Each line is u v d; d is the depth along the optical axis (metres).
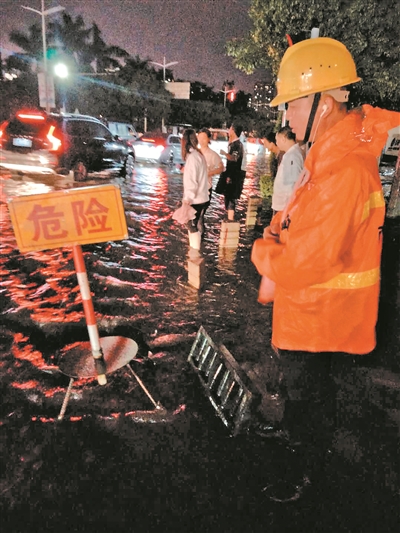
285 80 1.82
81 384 2.89
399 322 4.12
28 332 3.55
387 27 9.69
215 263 5.50
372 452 2.40
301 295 1.80
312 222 1.60
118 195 2.24
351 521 1.99
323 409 2.14
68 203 2.22
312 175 1.70
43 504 2.00
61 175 11.30
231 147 6.97
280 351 2.02
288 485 2.16
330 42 1.78
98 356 2.62
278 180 4.39
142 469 2.22
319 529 1.95
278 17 9.71
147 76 40.19
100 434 2.45
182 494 2.08
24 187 9.66
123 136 24.59
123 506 2.01
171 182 12.61
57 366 3.10
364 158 1.63
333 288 1.76
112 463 2.25
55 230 2.25
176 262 5.45
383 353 3.50
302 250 1.59
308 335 1.86
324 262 1.59
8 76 34.25
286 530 1.93
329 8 9.12
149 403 2.73
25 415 2.58
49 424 2.51
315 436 2.21
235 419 2.49
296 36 7.23
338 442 2.46
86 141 10.84
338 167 1.58
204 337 3.05
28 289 4.38
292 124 1.88
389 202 9.13
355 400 2.86
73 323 3.73
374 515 2.02
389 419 2.70
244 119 52.75
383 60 10.67
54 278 4.70
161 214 8.18
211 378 2.86
